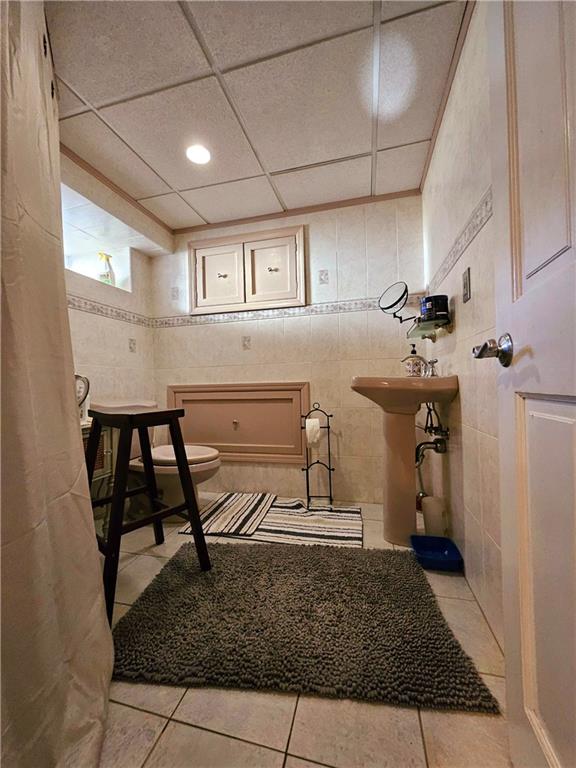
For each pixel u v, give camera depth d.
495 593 0.92
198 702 0.76
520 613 0.57
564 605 0.45
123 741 0.67
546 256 0.48
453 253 1.27
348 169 1.72
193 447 1.96
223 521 1.75
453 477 1.38
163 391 2.37
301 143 1.51
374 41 1.06
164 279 2.37
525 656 0.56
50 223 0.75
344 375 2.05
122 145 1.50
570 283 0.41
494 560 0.93
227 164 1.65
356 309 2.03
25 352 0.59
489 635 0.93
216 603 1.08
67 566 0.69
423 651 0.87
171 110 1.31
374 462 2.02
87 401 1.62
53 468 0.68
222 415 2.26
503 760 0.63
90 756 0.62
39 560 0.58
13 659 0.53
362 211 2.01
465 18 0.99
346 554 1.39
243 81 1.18
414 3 0.95
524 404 0.56
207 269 2.29
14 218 0.57
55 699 0.59
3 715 0.50
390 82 1.21
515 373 0.58
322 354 2.09
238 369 2.24
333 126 1.41
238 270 2.21
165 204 2.01
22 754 0.53
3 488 0.54
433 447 1.50
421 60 1.13
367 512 1.87
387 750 0.65
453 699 0.74
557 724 0.46
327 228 2.07
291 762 0.63
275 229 2.14
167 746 0.67
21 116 0.64
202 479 1.80
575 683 0.42
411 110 1.33
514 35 0.57
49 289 0.72
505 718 0.70
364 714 0.72
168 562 1.35
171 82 1.18
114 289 2.05
